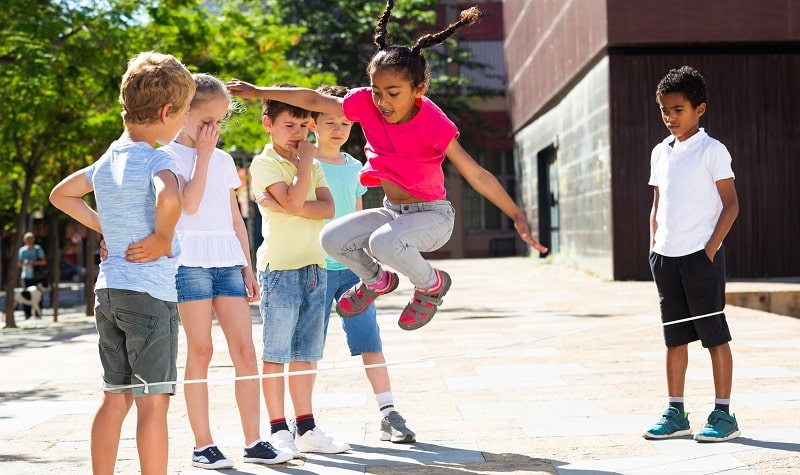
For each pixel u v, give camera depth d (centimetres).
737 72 1812
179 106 400
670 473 441
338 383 734
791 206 1816
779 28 1752
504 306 1400
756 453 473
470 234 3888
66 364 912
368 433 554
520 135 3119
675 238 527
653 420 563
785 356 809
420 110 402
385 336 1045
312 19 3222
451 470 458
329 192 534
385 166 409
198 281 486
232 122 527
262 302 520
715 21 1758
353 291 418
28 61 1486
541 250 402
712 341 513
